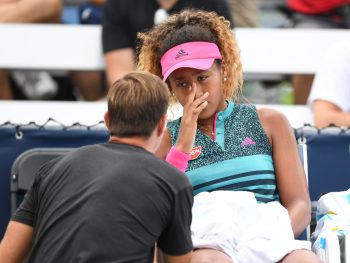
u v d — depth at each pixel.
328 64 16.11
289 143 12.08
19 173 13.20
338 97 15.92
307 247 10.97
